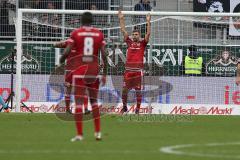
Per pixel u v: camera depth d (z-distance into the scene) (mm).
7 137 35562
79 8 67938
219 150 29891
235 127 43344
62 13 59656
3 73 62188
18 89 58062
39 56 61250
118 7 69125
